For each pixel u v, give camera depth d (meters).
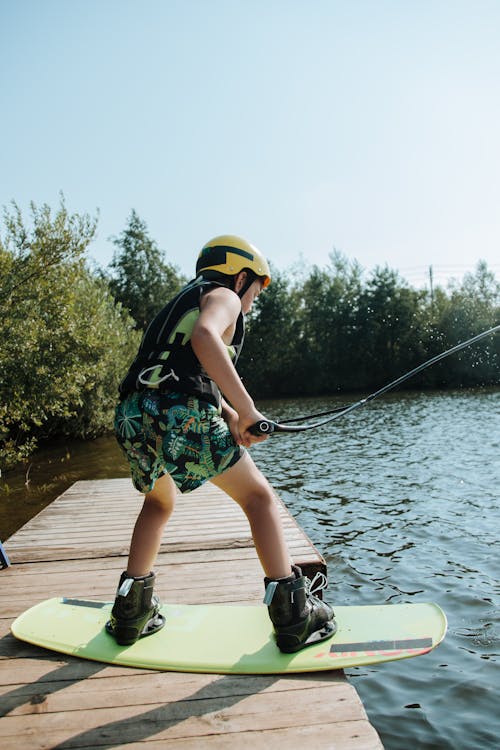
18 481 11.18
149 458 2.01
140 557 2.23
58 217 11.02
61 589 3.04
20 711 1.85
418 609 2.32
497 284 40.44
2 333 10.73
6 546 4.13
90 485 7.23
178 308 2.08
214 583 3.04
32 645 2.29
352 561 6.00
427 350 39.94
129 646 2.19
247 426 1.91
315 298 41.34
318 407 26.69
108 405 17.78
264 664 2.01
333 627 2.17
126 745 1.67
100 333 12.76
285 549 2.09
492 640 4.12
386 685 3.63
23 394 11.13
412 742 3.04
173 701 1.87
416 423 18.48
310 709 1.79
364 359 40.53
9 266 10.90
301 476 10.89
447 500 8.30
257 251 2.28
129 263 42.84
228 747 1.64
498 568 5.54
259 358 39.94
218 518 4.83
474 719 3.20
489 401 25.14
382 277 40.69
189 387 1.97
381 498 8.69
